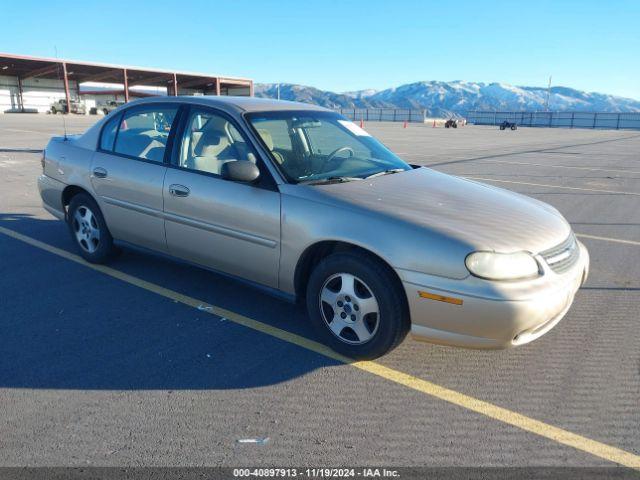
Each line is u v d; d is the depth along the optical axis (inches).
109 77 2389.3
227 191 145.0
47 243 224.7
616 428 105.8
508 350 138.4
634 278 198.1
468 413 110.5
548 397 117.0
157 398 113.6
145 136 172.4
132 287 176.1
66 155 194.9
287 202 134.2
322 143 164.1
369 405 112.7
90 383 118.9
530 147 967.6
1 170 439.8
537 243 119.0
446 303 112.8
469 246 112.1
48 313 155.2
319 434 102.5
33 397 112.9
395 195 134.9
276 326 149.6
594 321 157.5
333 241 128.8
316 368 127.6
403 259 116.0
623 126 2970.0
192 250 158.1
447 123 2426.2
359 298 125.6
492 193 148.8
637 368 130.1
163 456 95.0
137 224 171.8
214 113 156.4
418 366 129.9
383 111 3506.4
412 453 97.4
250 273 146.2
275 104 167.8
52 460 93.4
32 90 2348.7
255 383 120.3
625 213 322.3
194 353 133.5
